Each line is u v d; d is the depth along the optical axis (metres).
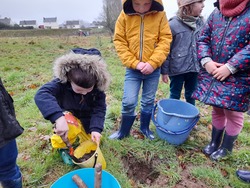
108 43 17.36
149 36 2.54
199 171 2.33
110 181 1.85
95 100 2.31
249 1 2.06
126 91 2.65
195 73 3.07
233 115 2.37
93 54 2.13
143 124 2.89
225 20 2.20
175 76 3.05
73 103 2.30
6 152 1.56
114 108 3.48
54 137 2.28
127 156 2.54
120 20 2.64
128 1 2.48
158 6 2.49
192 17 2.83
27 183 2.15
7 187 1.77
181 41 2.89
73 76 1.94
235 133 2.44
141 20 2.54
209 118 3.43
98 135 2.19
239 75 2.15
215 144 2.63
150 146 2.66
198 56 2.38
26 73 6.47
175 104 2.97
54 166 2.33
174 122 2.55
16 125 1.52
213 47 2.32
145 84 2.72
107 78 2.10
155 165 2.44
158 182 2.26
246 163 2.47
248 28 2.05
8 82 5.46
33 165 2.35
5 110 1.46
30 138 2.83
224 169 2.39
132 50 2.60
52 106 1.98
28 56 11.02
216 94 2.24
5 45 16.41
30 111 3.57
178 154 2.61
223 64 2.22
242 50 2.06
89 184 1.97
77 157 2.22
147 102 2.76
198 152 2.64
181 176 2.31
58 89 2.19
